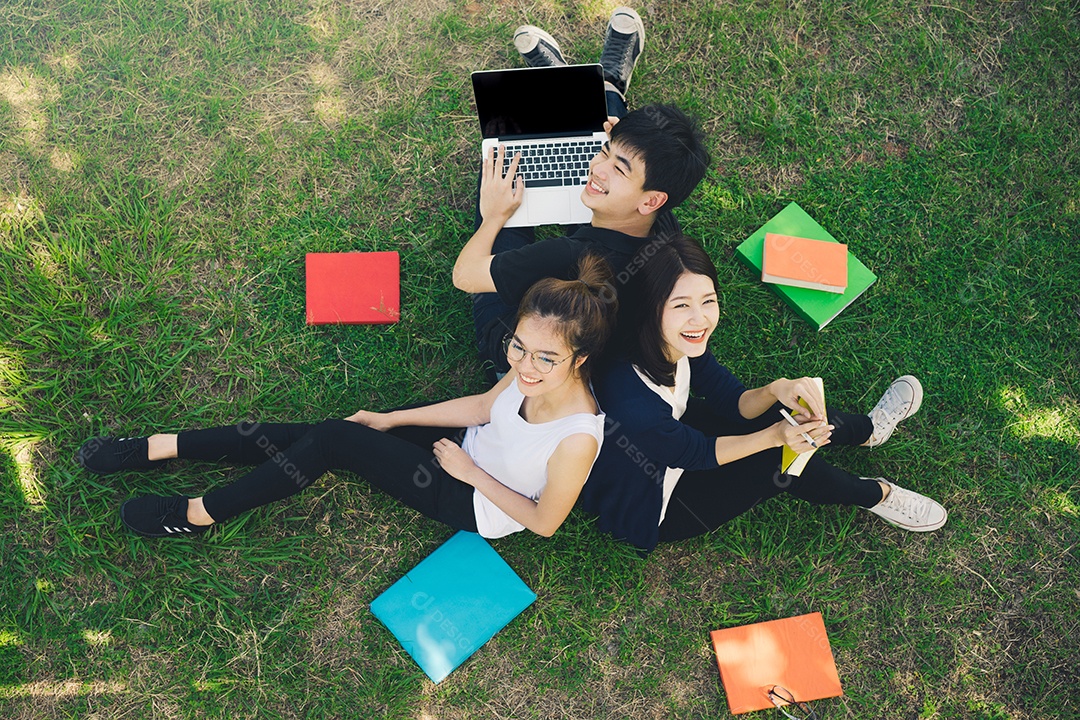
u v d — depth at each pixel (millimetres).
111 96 2748
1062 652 2500
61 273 2611
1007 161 2824
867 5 2900
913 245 2748
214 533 2453
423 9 2848
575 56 2855
